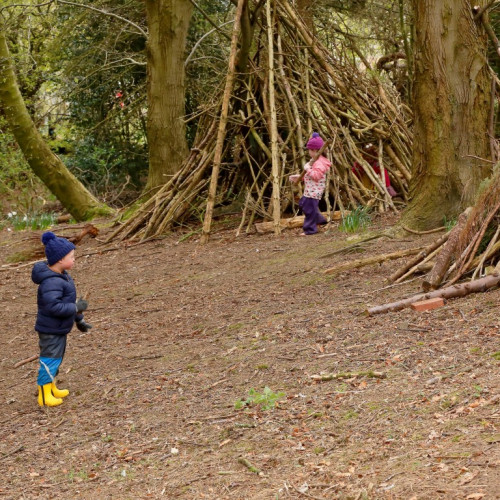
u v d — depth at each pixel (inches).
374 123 478.6
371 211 436.8
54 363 217.5
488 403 147.1
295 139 475.2
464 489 116.0
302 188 459.2
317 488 131.2
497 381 157.0
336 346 211.0
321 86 502.0
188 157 513.7
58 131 870.4
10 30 706.2
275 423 168.6
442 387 162.7
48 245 215.5
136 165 843.4
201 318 283.9
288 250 369.7
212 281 340.8
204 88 741.9
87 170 829.8
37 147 629.6
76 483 158.6
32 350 288.4
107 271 412.8
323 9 593.6
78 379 236.8
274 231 428.1
